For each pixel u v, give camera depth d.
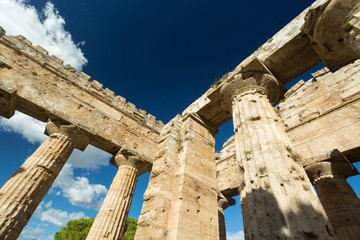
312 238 3.27
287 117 13.71
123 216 12.26
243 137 5.65
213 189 8.34
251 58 6.88
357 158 9.32
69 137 12.65
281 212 3.75
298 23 6.38
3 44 13.17
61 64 15.48
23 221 9.32
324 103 11.84
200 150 9.07
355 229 7.50
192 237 6.34
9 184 9.65
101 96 16.44
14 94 11.74
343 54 5.13
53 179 11.22
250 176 4.70
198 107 9.80
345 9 4.30
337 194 8.64
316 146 10.66
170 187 7.66
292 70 6.98
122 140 15.68
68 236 32.34
